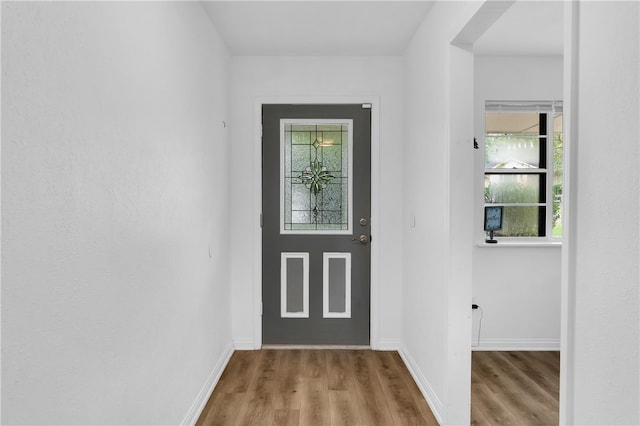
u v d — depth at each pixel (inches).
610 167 42.8
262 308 146.2
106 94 53.1
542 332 145.4
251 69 141.7
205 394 104.0
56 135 42.8
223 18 110.9
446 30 92.7
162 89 73.8
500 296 144.8
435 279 101.3
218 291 119.6
